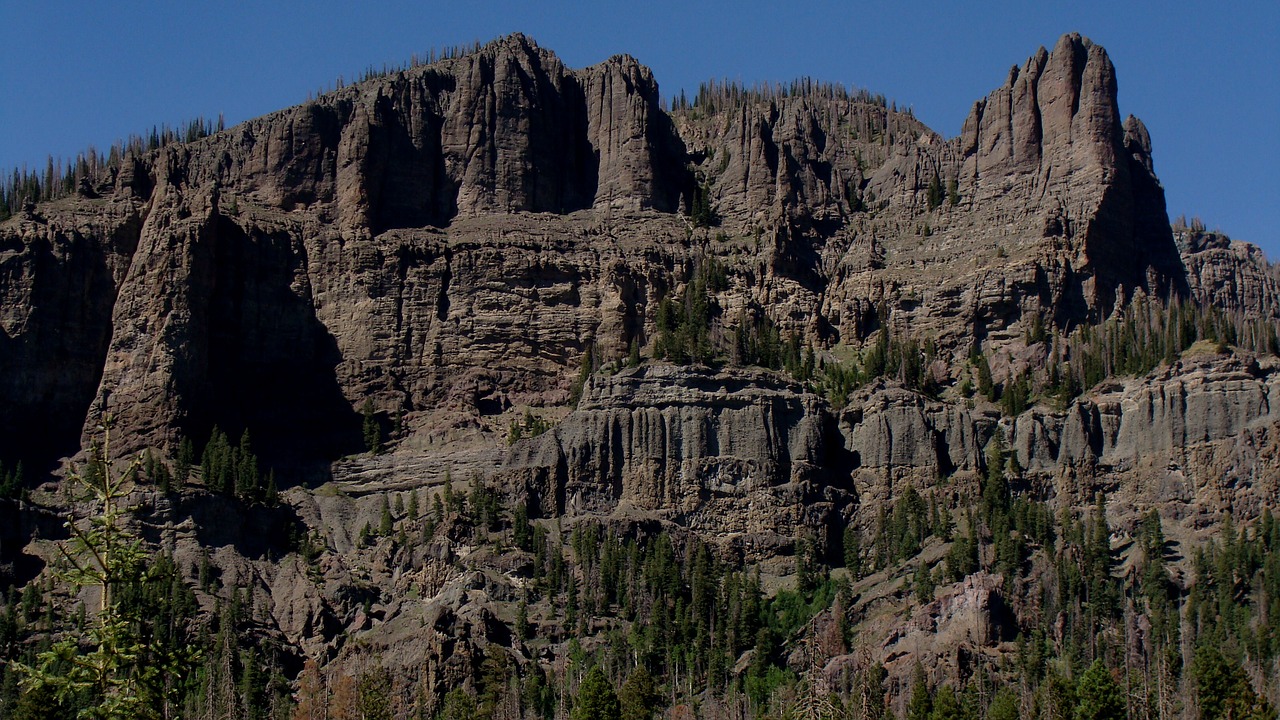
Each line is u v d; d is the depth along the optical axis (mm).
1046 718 184375
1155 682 198875
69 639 98438
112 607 98000
